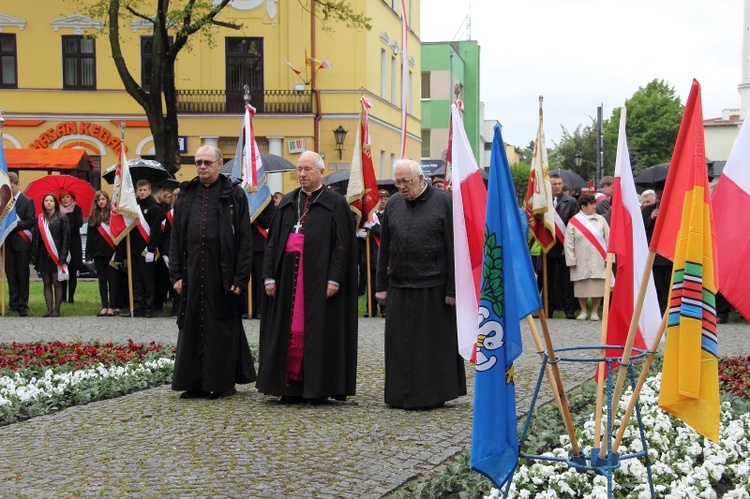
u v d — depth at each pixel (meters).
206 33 29.55
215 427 7.94
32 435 7.66
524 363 11.30
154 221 16.75
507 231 4.93
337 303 9.13
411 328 8.84
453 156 7.20
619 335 5.80
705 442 7.02
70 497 5.95
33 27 36.12
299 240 9.12
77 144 36.44
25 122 36.25
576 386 9.86
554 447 7.00
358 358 11.92
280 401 9.21
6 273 17.02
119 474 6.48
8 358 11.13
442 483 6.14
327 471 6.56
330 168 36.31
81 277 27.97
